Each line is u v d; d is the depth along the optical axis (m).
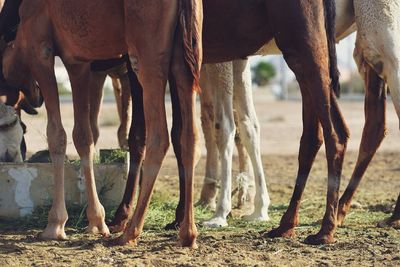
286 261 7.85
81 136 9.25
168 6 8.03
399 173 15.59
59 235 8.93
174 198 11.93
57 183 9.05
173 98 9.05
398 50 9.53
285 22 8.55
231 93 10.14
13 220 9.93
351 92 37.44
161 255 8.00
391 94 9.59
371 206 11.53
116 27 8.59
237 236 9.14
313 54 8.50
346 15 9.85
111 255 8.02
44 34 9.10
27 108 10.74
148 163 8.23
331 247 8.44
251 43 9.03
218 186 11.10
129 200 9.56
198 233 9.17
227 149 10.14
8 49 9.91
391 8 9.53
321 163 17.03
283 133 23.23
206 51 9.12
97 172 10.15
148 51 8.10
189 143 8.11
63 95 32.75
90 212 9.28
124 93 11.57
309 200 12.12
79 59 9.12
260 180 10.40
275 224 10.05
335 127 8.62
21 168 9.96
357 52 9.99
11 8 9.64
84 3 8.64
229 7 8.77
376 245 8.57
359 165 10.04
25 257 8.06
